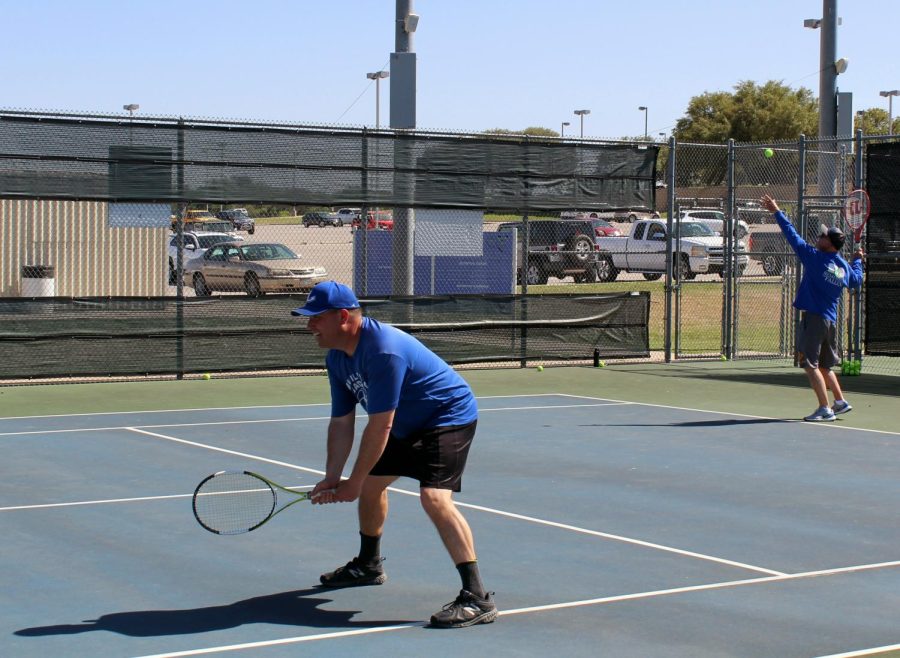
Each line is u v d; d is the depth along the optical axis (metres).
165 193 15.70
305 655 5.48
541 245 29.22
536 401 14.86
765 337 23.89
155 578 6.85
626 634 5.86
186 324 16.39
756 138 73.38
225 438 11.88
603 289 29.34
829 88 19.77
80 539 7.76
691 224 35.19
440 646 5.64
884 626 6.03
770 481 9.94
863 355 20.23
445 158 17.36
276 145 16.27
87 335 15.76
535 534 8.00
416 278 17.56
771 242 24.25
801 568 7.19
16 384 15.81
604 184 18.45
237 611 6.21
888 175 16.92
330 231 39.69
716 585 6.78
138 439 11.77
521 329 18.22
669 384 16.66
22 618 6.05
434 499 6.04
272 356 16.88
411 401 6.06
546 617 6.14
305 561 7.26
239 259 26.08
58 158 15.13
